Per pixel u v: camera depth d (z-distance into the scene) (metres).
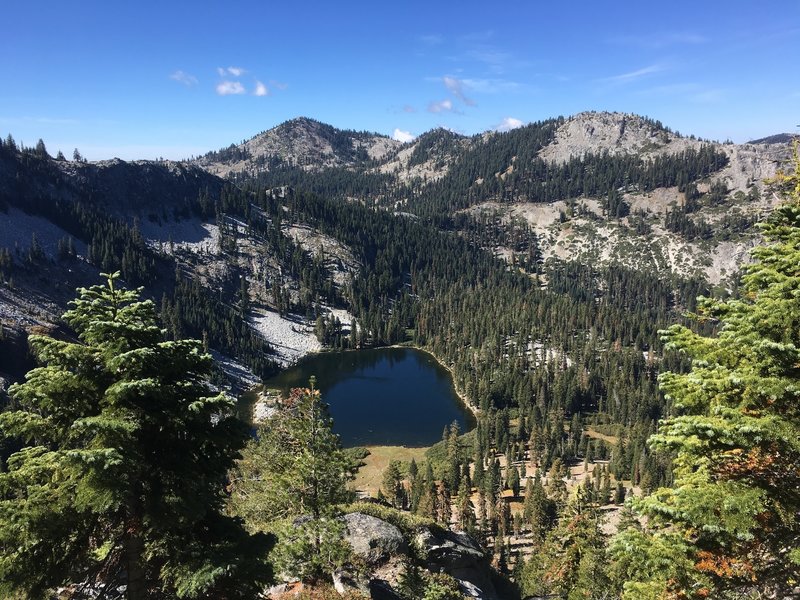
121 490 9.71
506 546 71.38
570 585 33.53
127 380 10.44
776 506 10.10
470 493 89.38
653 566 10.64
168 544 10.95
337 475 22.70
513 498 92.69
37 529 9.45
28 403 10.27
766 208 13.87
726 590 10.61
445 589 26.19
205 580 9.74
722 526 10.09
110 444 9.96
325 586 22.44
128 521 10.55
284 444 27.33
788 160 14.12
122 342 10.44
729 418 10.63
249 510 27.36
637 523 31.36
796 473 10.44
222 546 10.84
